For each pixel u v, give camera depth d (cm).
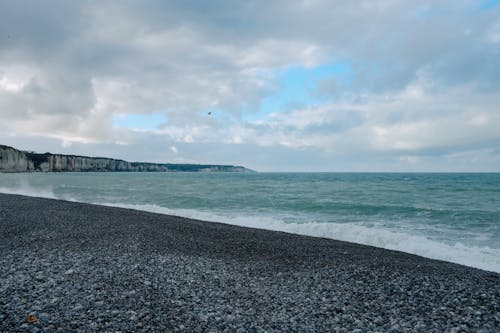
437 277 1031
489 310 757
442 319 704
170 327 626
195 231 1744
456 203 3212
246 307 750
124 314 675
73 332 580
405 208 2794
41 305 695
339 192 4575
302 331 635
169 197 3912
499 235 1789
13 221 1902
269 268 1105
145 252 1250
